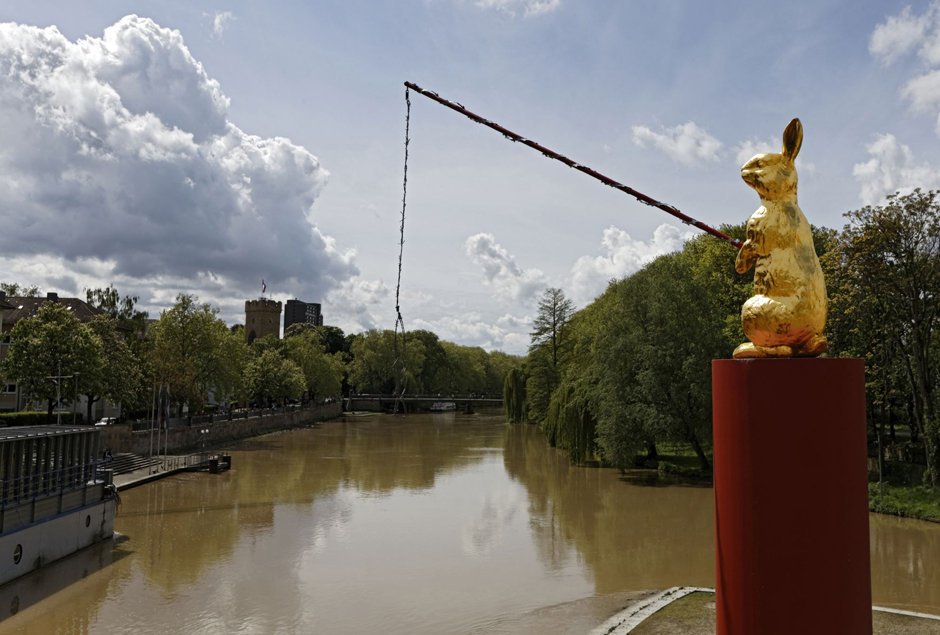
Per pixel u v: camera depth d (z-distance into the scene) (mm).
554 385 95688
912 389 41719
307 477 52438
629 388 49656
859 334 43156
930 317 40000
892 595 22984
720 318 50719
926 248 38594
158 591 24281
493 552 29859
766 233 11477
